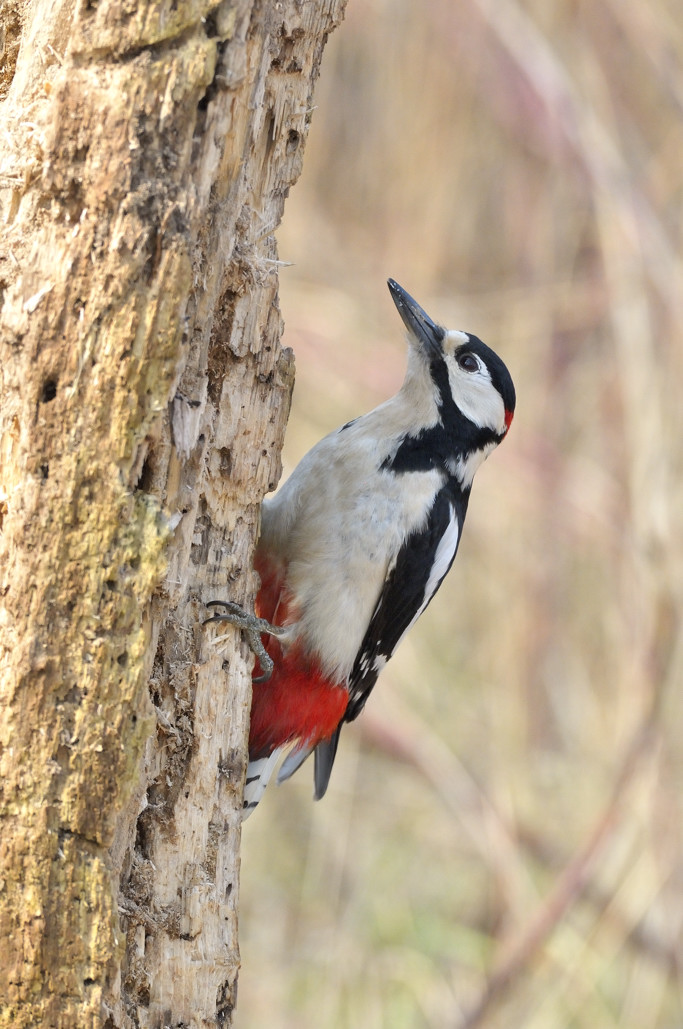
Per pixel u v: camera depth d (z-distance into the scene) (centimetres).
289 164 629
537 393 1520
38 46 528
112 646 509
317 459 778
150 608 524
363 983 1198
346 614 759
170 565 542
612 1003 1174
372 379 1495
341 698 795
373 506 760
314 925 1243
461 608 1437
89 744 507
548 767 1360
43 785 507
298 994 1195
